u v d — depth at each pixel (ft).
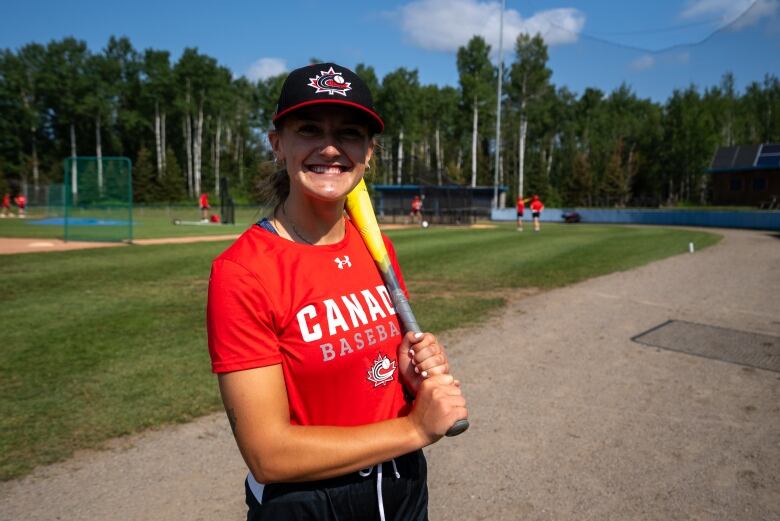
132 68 183.83
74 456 10.69
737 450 11.00
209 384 14.47
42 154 183.73
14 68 173.68
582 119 197.16
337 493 4.22
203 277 31.94
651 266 35.53
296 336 3.97
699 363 16.34
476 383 14.87
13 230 73.26
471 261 39.04
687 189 169.48
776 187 122.11
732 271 32.73
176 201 177.06
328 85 4.07
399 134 166.81
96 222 94.48
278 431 3.72
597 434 11.76
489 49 153.58
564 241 55.62
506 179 187.01
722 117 169.99
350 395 4.22
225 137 206.69
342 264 4.46
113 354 17.01
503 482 9.93
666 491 9.57
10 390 13.98
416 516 4.74
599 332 19.83
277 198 4.85
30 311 22.86
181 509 9.02
